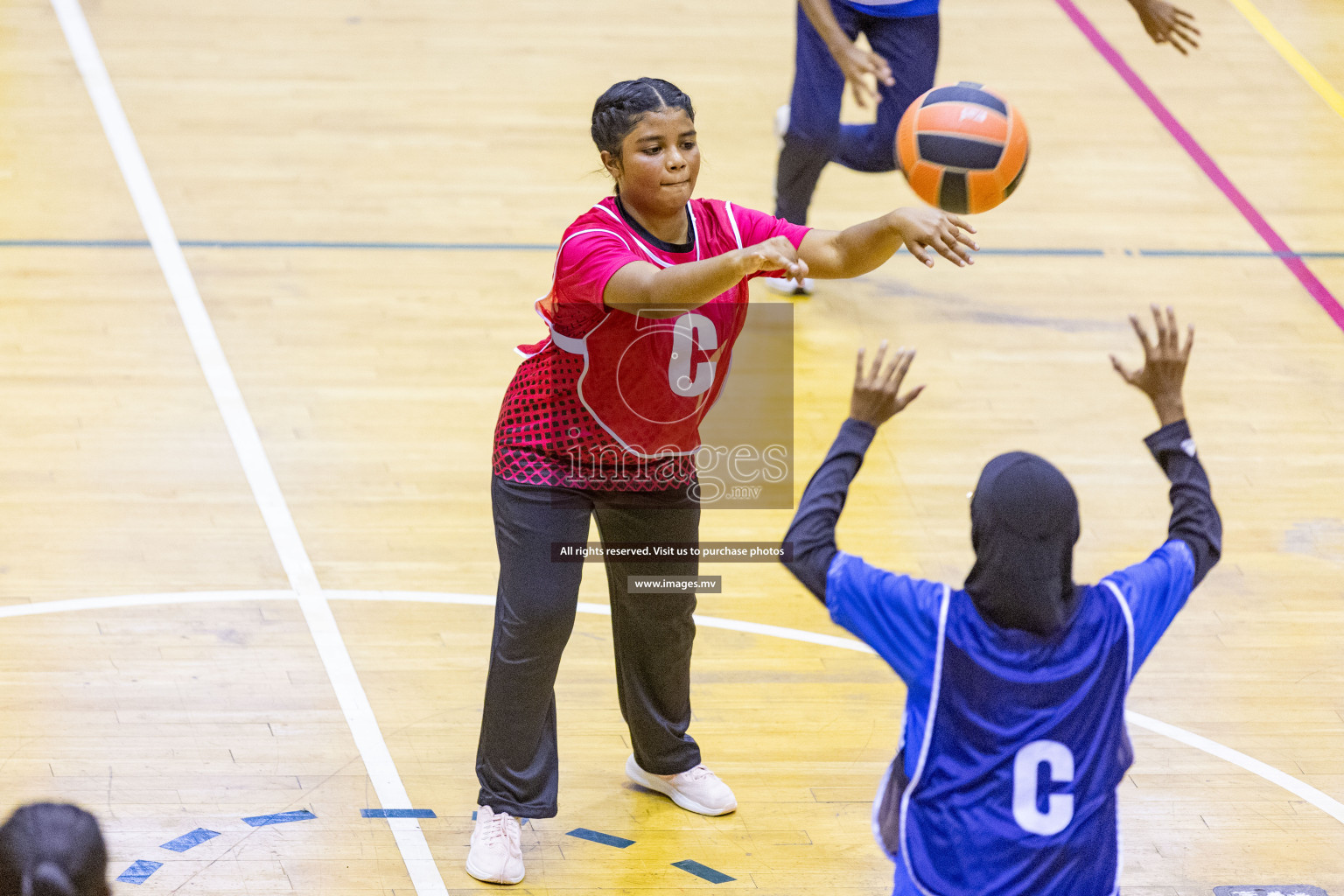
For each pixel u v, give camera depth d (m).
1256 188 28.22
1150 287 24.84
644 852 12.91
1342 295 24.72
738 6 36.12
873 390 9.52
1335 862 12.91
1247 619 16.81
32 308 22.64
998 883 8.66
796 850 12.98
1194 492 9.57
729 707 15.11
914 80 22.58
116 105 29.48
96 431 19.73
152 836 12.72
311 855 12.61
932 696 8.87
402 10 34.97
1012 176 13.09
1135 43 34.31
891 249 10.98
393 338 22.53
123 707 14.58
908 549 18.05
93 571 16.89
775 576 17.64
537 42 33.62
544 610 11.99
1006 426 20.86
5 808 12.89
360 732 14.42
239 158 27.81
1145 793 13.84
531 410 11.96
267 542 17.69
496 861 12.35
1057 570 8.73
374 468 19.38
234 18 33.91
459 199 26.91
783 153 23.53
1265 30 35.00
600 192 27.45
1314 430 20.98
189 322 22.59
